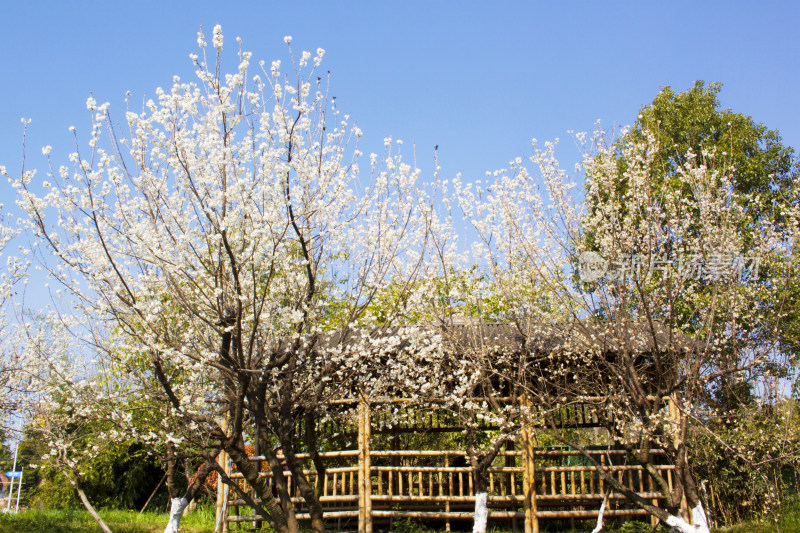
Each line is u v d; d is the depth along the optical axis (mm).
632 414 8469
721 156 14266
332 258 8375
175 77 6379
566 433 11945
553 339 9812
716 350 9078
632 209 8969
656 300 9320
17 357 10438
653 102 17062
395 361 9500
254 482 6855
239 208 6430
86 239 7059
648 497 9445
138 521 11523
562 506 10539
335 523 10898
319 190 7152
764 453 9883
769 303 10297
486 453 9344
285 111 6465
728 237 8797
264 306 7426
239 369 6359
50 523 10172
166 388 7008
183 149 6742
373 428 11055
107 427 11219
